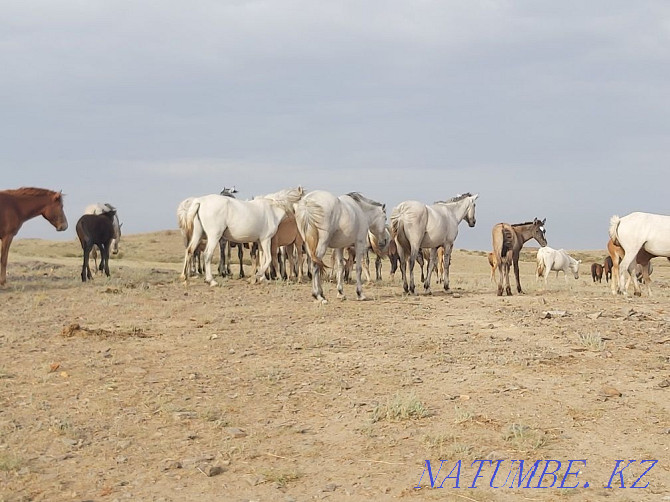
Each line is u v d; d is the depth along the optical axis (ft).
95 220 74.95
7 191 66.13
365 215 59.16
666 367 33.09
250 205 71.05
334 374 32.86
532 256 212.23
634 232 61.52
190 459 22.89
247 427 26.05
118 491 20.58
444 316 49.52
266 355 37.22
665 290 78.74
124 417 27.27
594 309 51.75
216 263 128.77
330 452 23.38
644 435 23.98
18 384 32.09
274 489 20.57
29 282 70.33
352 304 56.08
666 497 19.27
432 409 27.27
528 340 40.04
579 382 30.55
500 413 26.53
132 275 81.46
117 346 40.06
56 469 22.33
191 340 41.65
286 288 68.08
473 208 71.31
